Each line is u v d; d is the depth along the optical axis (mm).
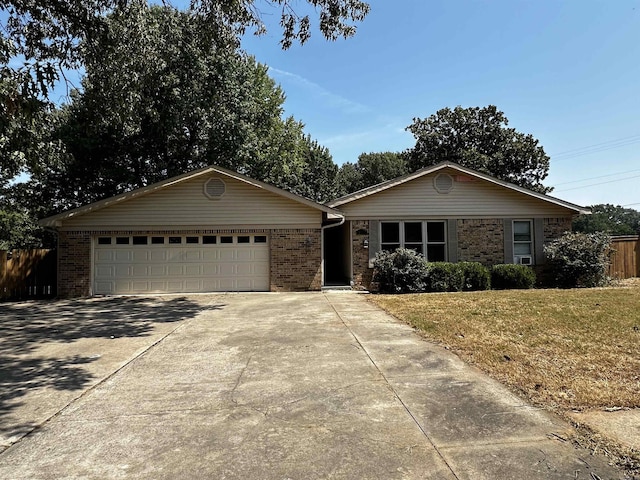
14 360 5547
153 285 13320
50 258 13641
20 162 10844
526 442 2980
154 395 4172
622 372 4434
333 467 2719
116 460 2875
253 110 22406
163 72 16375
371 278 13875
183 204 13398
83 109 11852
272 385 4383
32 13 8672
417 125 35531
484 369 4699
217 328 7559
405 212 14016
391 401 3844
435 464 2721
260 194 13586
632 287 12883
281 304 10477
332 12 8453
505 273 13273
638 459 2688
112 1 8906
